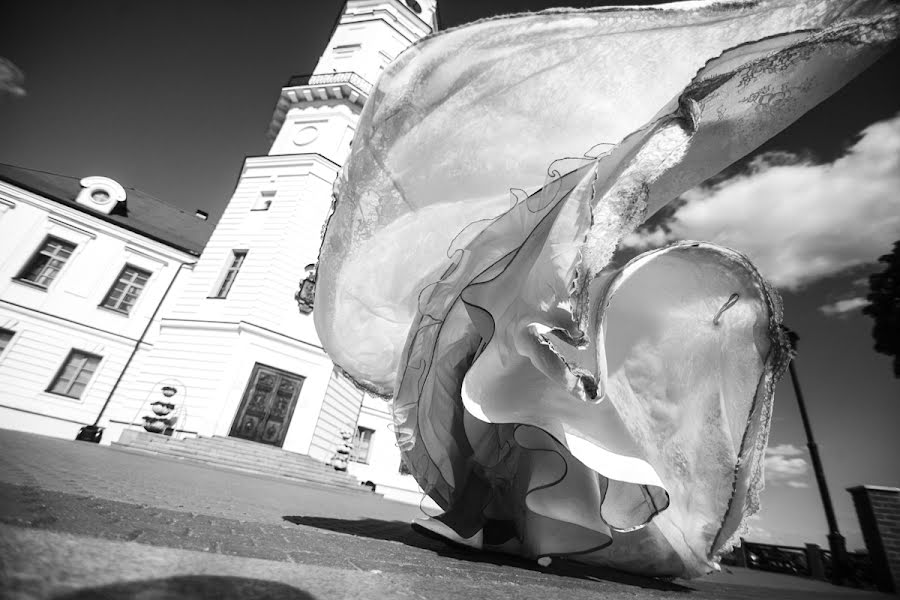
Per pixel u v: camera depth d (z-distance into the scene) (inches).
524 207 78.7
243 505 92.5
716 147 87.6
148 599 23.0
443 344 85.9
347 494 351.9
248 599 26.5
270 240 578.9
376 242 88.4
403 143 82.5
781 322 85.9
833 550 374.6
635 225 69.2
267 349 523.2
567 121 84.7
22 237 610.5
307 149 659.4
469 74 80.7
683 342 91.7
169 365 516.7
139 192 829.8
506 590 48.5
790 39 73.5
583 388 63.0
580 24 77.5
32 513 37.3
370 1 772.6
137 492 75.3
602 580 81.1
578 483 77.0
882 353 449.4
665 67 82.6
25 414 554.6
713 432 90.8
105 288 642.2
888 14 79.8
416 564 54.6
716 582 132.4
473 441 85.9
